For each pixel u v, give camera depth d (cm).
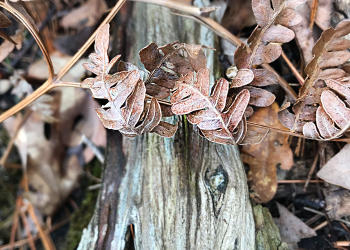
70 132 39
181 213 24
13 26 32
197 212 24
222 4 33
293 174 30
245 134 22
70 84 25
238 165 26
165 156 26
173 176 25
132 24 32
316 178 30
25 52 42
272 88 28
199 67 23
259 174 29
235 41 27
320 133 23
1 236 41
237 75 22
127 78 21
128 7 33
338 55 23
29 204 41
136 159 27
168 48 22
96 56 22
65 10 37
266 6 22
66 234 40
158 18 32
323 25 28
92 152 40
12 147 44
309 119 24
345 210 27
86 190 41
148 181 26
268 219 27
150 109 21
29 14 24
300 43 28
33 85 38
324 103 22
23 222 41
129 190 27
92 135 38
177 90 22
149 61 22
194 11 26
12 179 43
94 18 36
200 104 22
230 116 21
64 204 41
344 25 21
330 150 28
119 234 25
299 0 22
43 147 40
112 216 27
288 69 31
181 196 25
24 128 41
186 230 24
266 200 28
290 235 28
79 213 38
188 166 25
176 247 24
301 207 30
